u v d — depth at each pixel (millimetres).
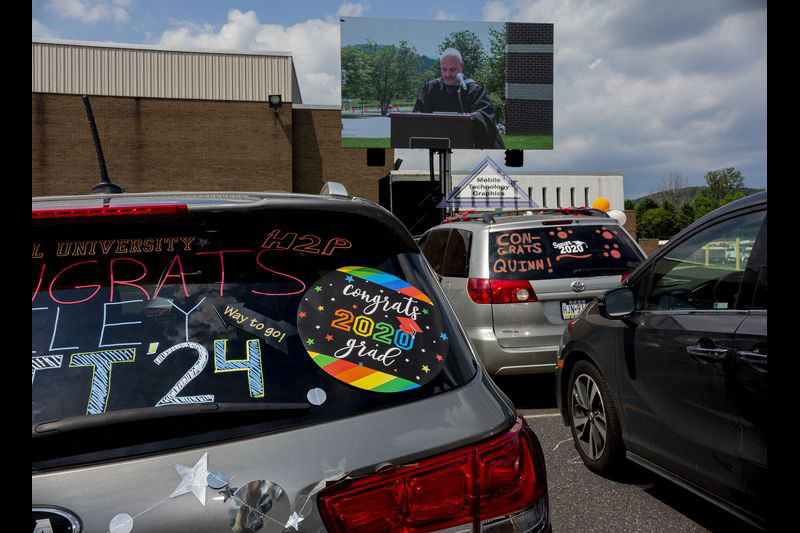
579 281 5371
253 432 1315
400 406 1426
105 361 1399
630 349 3443
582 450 4086
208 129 30312
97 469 1227
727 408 2705
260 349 1461
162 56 30062
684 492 3631
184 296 1535
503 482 1413
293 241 1701
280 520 1240
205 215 1653
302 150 31453
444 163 26938
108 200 1746
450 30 26719
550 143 27125
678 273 3225
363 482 1295
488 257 5496
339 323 1554
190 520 1210
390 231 1809
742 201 2912
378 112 26469
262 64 30766
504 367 5273
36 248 1556
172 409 1288
